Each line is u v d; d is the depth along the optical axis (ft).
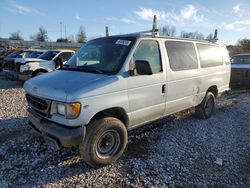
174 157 13.55
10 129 16.61
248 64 35.17
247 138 16.79
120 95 12.10
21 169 11.73
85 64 13.69
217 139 16.35
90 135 11.34
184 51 16.72
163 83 14.60
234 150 14.83
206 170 12.39
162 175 11.71
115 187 10.68
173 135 16.71
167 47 15.25
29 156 12.94
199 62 18.17
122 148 12.74
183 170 12.26
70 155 13.20
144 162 12.84
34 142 14.57
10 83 38.93
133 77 12.69
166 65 14.87
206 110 20.33
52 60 36.47
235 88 35.94
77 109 10.46
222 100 28.71
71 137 10.59
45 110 11.41
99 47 14.21
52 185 10.64
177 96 16.01
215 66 20.31
